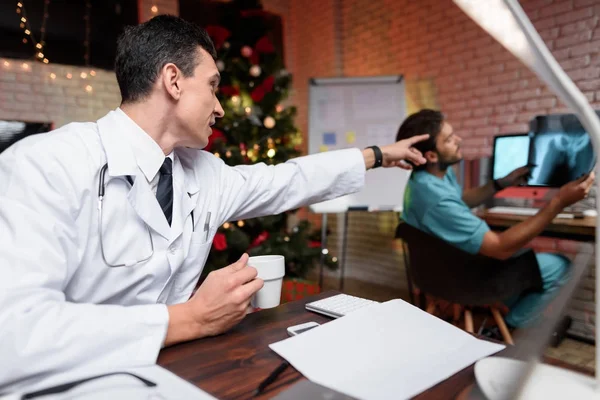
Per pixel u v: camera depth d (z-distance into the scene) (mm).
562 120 2152
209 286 707
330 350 631
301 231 3072
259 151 2865
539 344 468
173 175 884
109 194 782
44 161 694
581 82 2430
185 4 3738
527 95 2658
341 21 3896
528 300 1830
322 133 3264
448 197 1820
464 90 3029
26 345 539
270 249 2777
